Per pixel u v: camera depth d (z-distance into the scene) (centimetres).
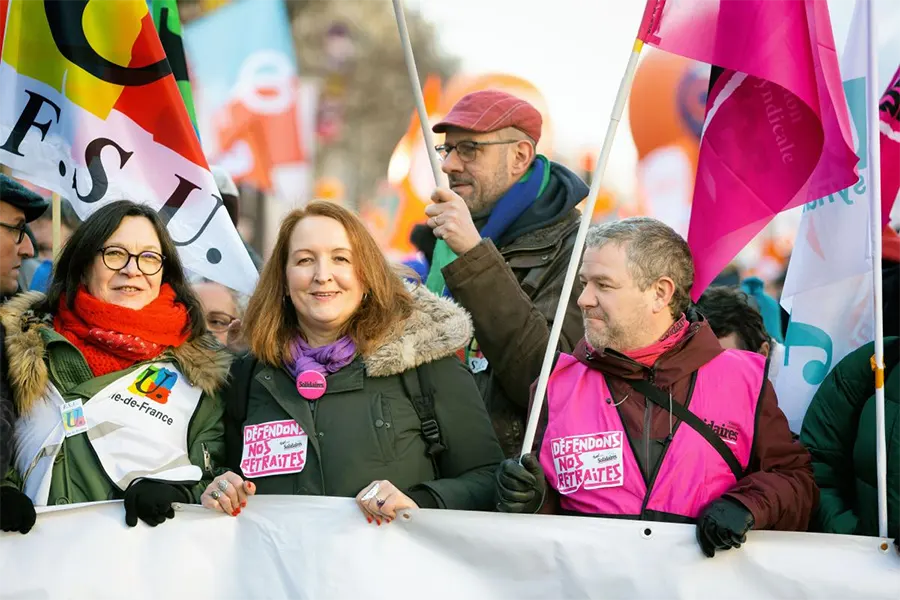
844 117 578
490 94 739
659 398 535
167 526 543
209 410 580
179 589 539
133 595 537
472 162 726
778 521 516
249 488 538
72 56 668
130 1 669
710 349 544
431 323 570
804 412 657
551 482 543
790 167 577
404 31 609
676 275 542
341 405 557
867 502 568
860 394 593
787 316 881
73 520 539
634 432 534
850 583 515
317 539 539
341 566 535
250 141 1316
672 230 555
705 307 695
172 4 798
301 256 570
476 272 607
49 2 669
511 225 700
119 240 579
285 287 583
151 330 575
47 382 561
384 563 535
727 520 502
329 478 548
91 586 535
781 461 528
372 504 531
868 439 571
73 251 580
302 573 536
